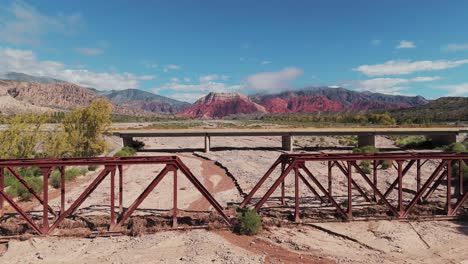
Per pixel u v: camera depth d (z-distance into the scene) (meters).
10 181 26.97
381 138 83.88
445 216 18.91
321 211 20.66
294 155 18.50
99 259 13.91
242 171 37.38
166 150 61.75
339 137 88.62
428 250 14.90
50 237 16.16
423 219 18.75
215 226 17.67
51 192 26.62
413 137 79.38
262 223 18.12
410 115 196.12
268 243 15.82
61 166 17.56
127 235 16.66
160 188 28.69
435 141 64.44
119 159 16.75
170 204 23.30
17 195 24.03
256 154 54.72
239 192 27.44
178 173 36.38
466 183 27.08
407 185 28.41
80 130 43.25
